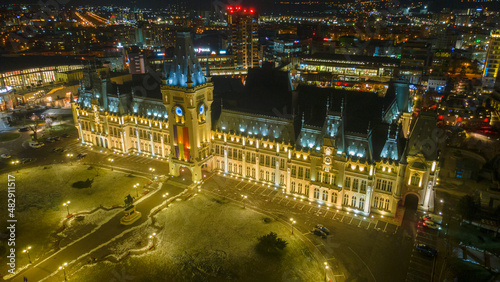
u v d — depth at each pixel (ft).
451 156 466.29
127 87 502.79
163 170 437.17
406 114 449.06
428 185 332.39
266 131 392.47
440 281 254.27
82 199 370.32
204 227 322.34
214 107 447.01
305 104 422.41
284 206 358.23
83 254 286.25
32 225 326.03
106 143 504.84
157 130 461.78
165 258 281.13
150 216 339.16
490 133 554.87
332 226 324.19
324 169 346.33
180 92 380.37
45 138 550.77
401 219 331.57
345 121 357.82
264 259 280.10
